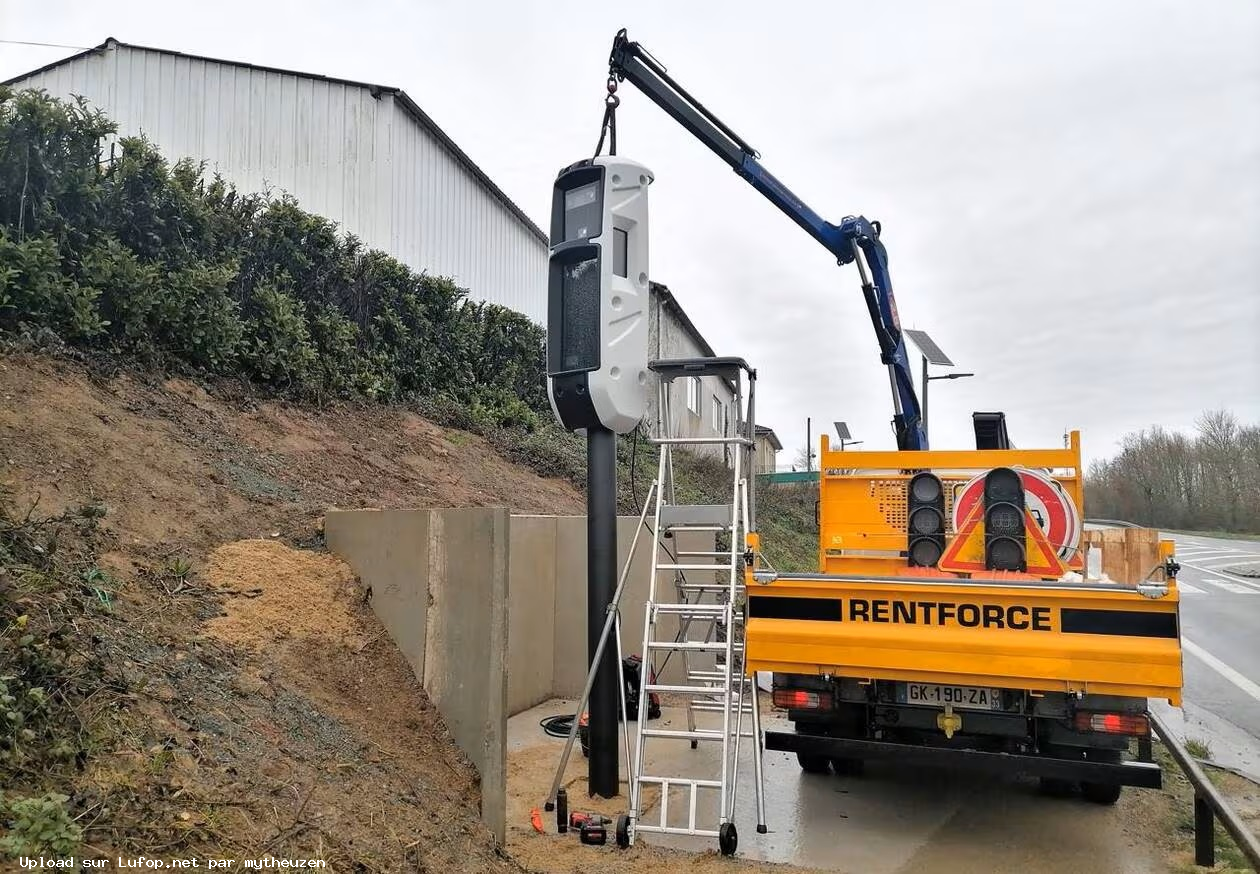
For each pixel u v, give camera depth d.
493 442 12.40
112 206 7.26
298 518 6.16
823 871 4.82
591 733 6.00
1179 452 61.16
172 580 4.82
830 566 6.83
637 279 6.24
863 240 8.94
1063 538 6.14
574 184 6.23
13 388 5.64
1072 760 4.99
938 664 5.05
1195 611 16.72
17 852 2.48
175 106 14.70
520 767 6.56
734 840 4.96
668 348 24.58
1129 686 4.73
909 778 6.59
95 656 3.73
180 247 7.88
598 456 6.14
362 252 12.41
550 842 5.11
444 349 12.98
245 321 8.70
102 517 4.52
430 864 3.87
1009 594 4.99
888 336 9.21
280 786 3.70
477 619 4.96
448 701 5.07
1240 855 5.11
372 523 5.64
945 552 6.43
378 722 4.79
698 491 17.81
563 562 8.87
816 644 5.29
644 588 8.80
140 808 3.12
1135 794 6.22
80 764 3.16
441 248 16.83
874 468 6.80
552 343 6.19
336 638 5.10
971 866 4.93
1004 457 6.56
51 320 6.51
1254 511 54.66
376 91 15.46
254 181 14.77
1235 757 7.51
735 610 6.02
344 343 10.23
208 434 6.98
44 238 6.40
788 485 26.44
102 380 6.53
